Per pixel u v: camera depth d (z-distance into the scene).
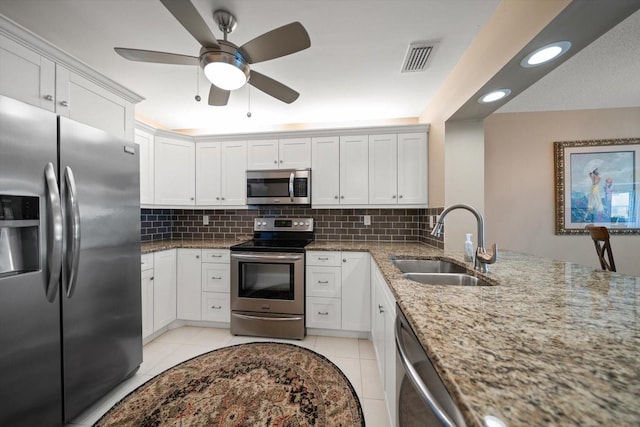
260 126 3.10
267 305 2.40
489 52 1.44
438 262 1.84
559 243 2.92
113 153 1.54
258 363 1.93
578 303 0.85
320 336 2.41
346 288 2.36
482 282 1.27
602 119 2.86
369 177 2.62
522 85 1.50
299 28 1.17
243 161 2.80
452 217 2.15
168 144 2.68
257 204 2.72
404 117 2.86
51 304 1.20
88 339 1.38
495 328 0.66
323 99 2.39
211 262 2.53
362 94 2.30
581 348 0.56
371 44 1.63
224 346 2.21
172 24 1.45
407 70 1.92
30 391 1.13
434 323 0.69
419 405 0.74
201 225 3.16
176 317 2.56
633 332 0.63
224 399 1.55
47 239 1.17
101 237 1.46
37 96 1.30
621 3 0.89
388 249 2.26
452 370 0.48
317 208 2.85
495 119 3.00
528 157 2.96
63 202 1.24
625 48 1.79
